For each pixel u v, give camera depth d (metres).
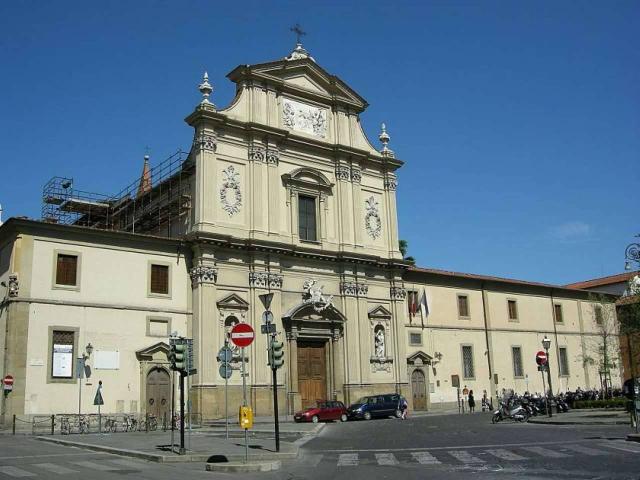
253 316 40.72
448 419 39.69
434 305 52.44
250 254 41.28
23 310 33.34
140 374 36.50
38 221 34.34
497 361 55.53
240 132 42.59
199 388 37.66
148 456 20.52
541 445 22.22
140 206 48.41
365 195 48.69
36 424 32.50
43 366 33.44
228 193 41.31
